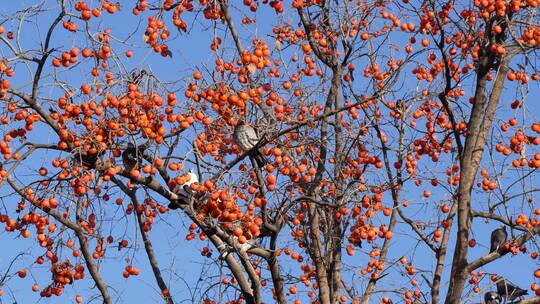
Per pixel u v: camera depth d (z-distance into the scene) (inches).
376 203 475.8
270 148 453.4
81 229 462.0
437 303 471.2
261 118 452.1
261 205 448.8
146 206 475.8
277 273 474.3
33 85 416.2
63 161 420.8
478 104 456.8
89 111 416.8
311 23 509.7
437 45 463.5
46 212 446.0
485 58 459.5
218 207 427.5
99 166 424.2
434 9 473.4
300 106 472.4
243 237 433.7
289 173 457.4
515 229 438.6
